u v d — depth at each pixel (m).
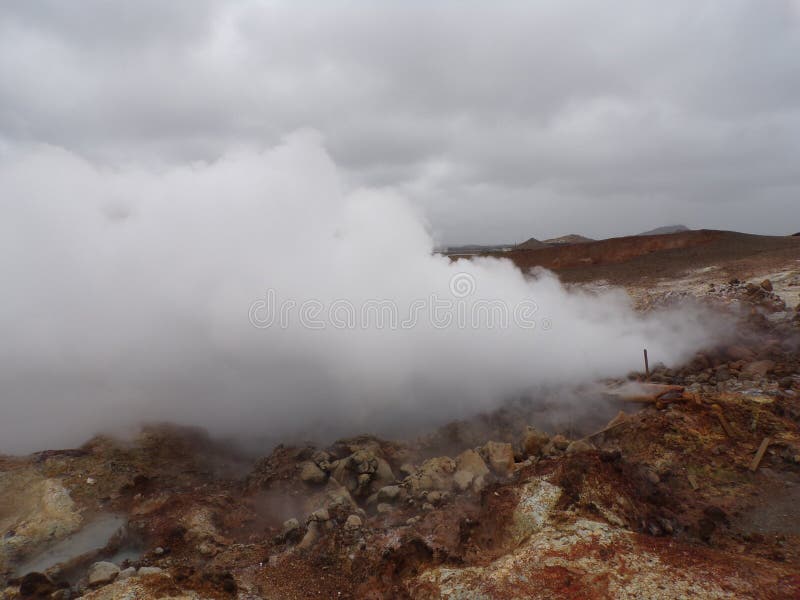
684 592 5.46
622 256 42.66
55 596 6.92
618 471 7.92
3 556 8.30
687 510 7.58
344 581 7.36
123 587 6.47
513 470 9.87
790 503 7.52
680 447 9.23
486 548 7.13
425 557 7.27
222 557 8.20
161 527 9.23
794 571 5.82
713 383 12.19
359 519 8.80
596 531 6.59
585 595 5.57
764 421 9.65
